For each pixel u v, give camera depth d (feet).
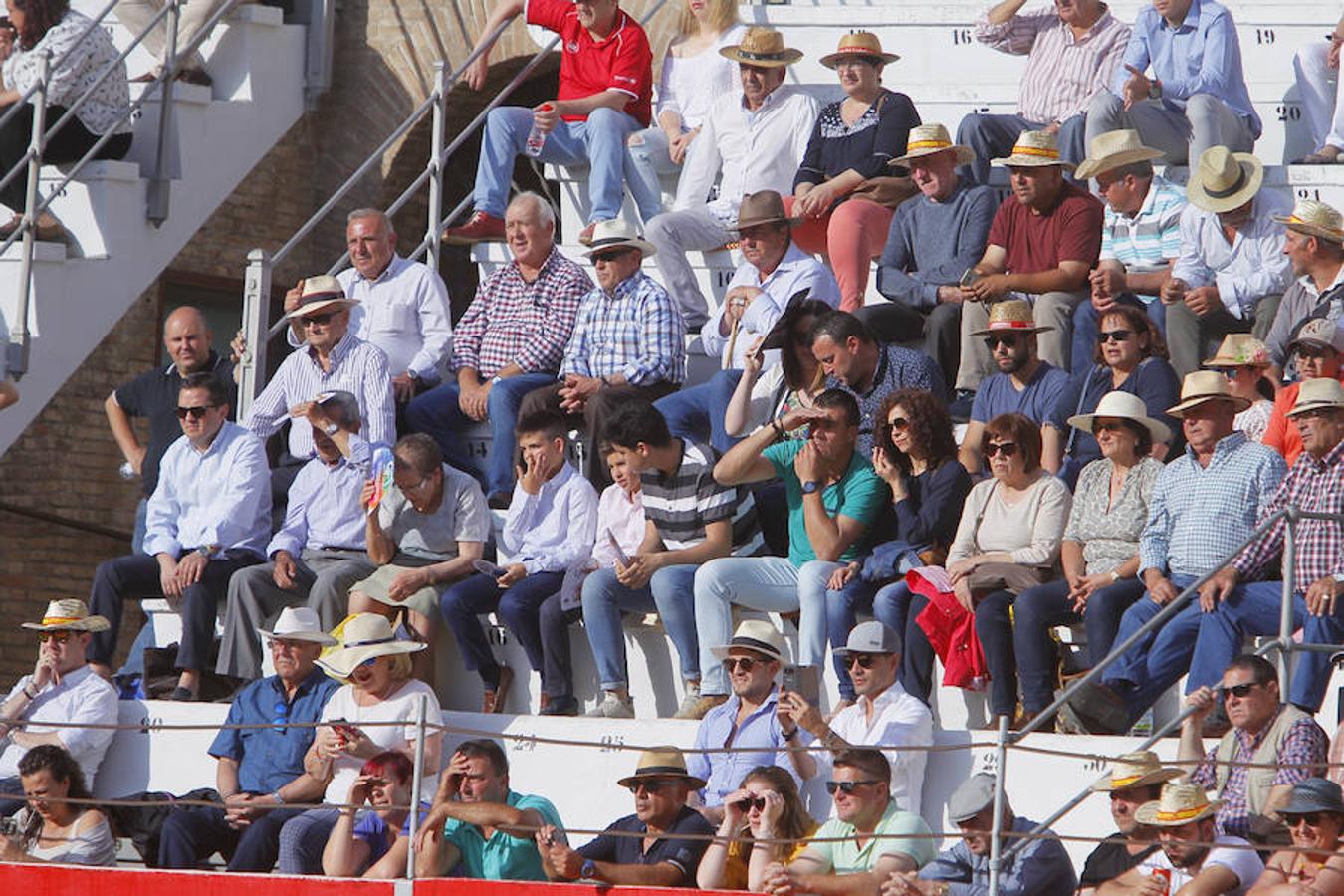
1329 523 100.17
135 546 130.31
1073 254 123.65
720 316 131.13
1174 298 124.77
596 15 143.84
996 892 88.89
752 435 111.96
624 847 99.25
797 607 111.75
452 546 119.14
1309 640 97.45
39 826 109.09
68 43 143.43
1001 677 104.37
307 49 169.99
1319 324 112.57
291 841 104.94
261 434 130.00
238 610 120.47
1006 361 117.19
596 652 112.88
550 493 117.50
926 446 109.81
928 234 128.77
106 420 169.58
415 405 130.31
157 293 172.04
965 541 108.58
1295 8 145.89
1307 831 87.04
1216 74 135.03
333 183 176.76
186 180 152.87
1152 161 134.10
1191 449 105.60
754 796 95.35
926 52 151.33
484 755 100.17
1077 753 96.43
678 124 145.38
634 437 114.62
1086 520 106.22
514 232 131.44
